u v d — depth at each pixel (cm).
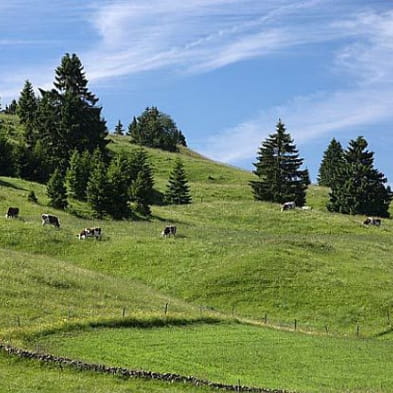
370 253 8650
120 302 5828
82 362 3862
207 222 11106
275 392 3716
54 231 8425
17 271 6131
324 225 10975
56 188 10438
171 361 4244
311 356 4831
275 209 11888
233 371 4188
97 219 10219
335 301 6781
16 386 3475
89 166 11719
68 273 6538
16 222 8575
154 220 10681
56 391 3450
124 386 3638
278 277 7188
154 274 7375
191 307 6247
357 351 5188
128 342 4588
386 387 4156
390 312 6619
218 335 5159
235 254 7794
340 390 3953
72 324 4759
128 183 12538
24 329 4472
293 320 6450
